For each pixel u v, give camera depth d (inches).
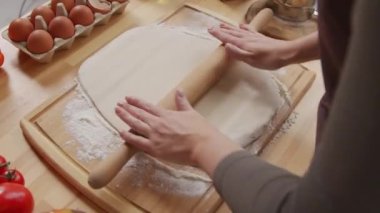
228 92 30.5
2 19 59.7
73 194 24.9
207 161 20.8
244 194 17.6
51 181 25.4
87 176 25.1
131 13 37.0
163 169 25.9
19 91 30.2
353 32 11.3
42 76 31.4
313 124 29.9
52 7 33.8
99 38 34.6
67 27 32.4
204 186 25.4
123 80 30.5
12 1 62.1
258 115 29.2
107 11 35.2
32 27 32.4
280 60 29.3
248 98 30.2
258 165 18.4
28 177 25.4
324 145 12.8
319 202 13.2
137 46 33.1
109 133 27.6
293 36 35.5
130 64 31.7
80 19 33.4
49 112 28.5
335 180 12.6
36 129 27.4
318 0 16.8
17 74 31.3
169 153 23.0
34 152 26.7
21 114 28.9
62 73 31.6
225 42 31.2
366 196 12.4
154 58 32.3
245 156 19.3
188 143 22.2
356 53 11.1
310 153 28.2
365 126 11.4
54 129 27.6
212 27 34.3
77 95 29.8
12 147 26.9
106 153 26.5
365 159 11.8
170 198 24.8
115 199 24.3
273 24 36.4
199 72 29.5
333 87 18.3
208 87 29.9
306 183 13.8
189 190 25.2
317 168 13.2
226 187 18.6
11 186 21.7
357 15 10.9
